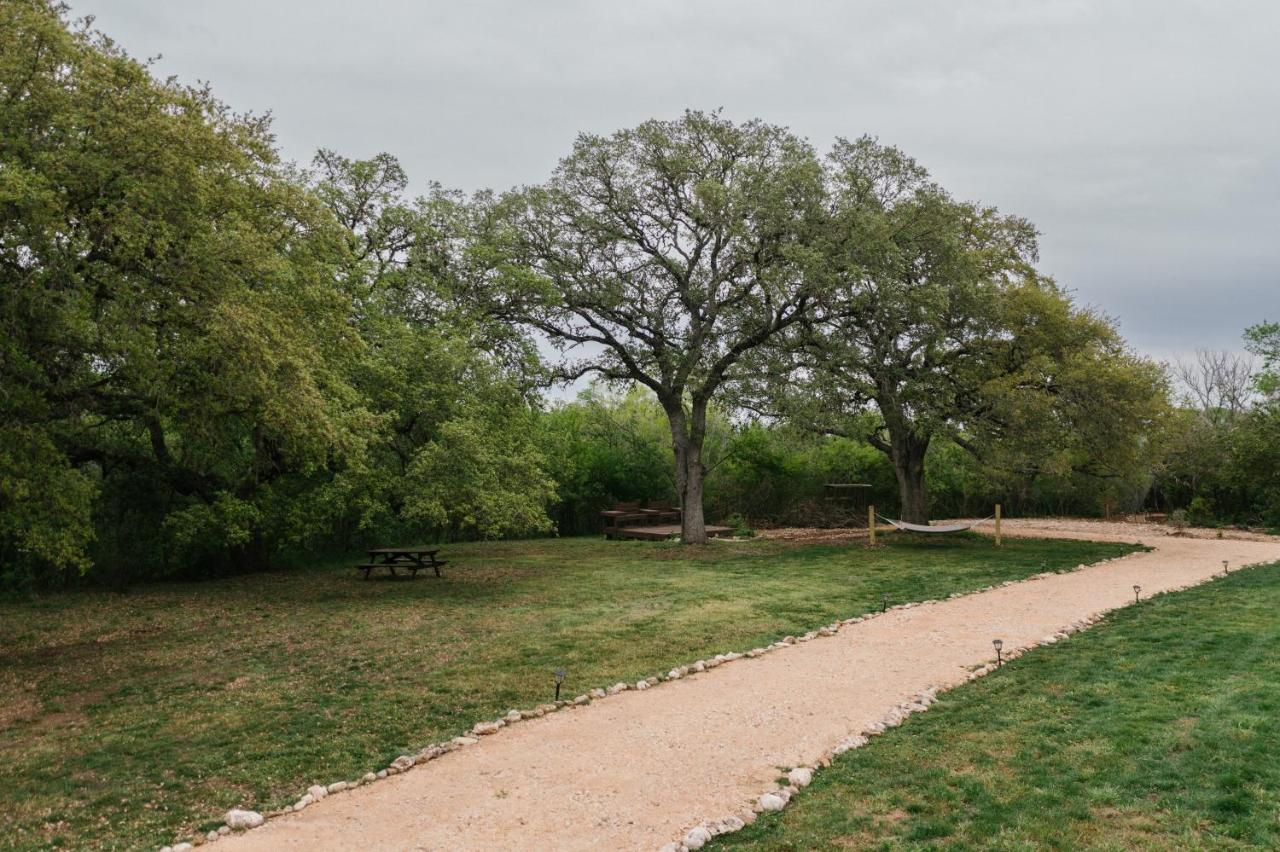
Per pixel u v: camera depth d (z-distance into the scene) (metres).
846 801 6.07
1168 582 16.34
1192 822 5.41
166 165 11.12
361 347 16.22
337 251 17.17
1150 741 6.95
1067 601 14.31
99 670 11.06
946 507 41.34
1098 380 23.09
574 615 14.33
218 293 12.02
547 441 32.09
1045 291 25.72
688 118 24.70
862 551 24.00
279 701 9.38
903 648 11.10
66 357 11.48
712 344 25.62
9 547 18.28
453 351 19.25
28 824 6.20
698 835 5.47
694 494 27.28
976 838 5.31
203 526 17.47
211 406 12.97
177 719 8.77
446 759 7.25
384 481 18.16
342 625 13.77
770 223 23.05
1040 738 7.20
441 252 22.78
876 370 24.11
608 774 6.76
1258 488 32.59
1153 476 37.34
